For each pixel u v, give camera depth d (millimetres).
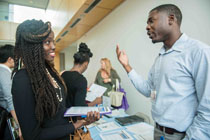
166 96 767
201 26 1415
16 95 520
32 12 7211
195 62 659
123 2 2672
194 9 1484
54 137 583
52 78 702
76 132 788
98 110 763
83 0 2381
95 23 3674
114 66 3068
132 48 2500
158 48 1969
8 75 1355
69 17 3240
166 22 756
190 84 698
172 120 732
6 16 6609
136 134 1136
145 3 2156
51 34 634
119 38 2861
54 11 4957
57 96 658
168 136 759
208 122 593
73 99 1058
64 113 686
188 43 725
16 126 1296
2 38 6344
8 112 1286
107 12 3100
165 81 774
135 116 1534
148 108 2176
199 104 629
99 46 3734
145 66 2215
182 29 1634
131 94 2545
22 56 574
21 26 580
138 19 2316
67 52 9344
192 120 701
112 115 1617
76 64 1222
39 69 584
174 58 746
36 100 541
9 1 6609
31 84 543
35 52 574
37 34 565
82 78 1096
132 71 1121
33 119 536
